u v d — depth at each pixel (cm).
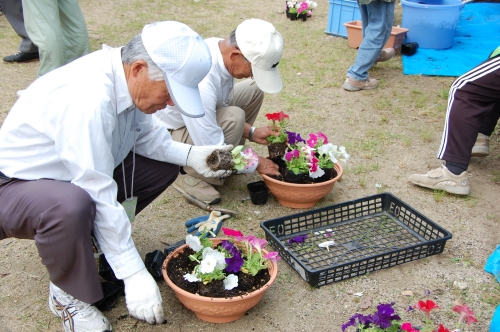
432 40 632
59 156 200
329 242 297
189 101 197
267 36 285
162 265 248
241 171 303
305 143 341
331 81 559
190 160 268
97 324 227
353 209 329
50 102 199
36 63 602
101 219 205
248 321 243
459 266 283
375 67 596
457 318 246
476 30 700
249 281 236
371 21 506
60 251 202
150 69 195
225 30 727
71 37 532
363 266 272
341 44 681
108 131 204
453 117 339
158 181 270
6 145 210
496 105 376
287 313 249
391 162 398
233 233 242
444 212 334
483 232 314
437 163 396
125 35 699
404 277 274
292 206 336
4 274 270
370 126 458
